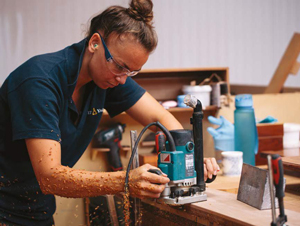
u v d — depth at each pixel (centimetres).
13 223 159
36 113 131
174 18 408
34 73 136
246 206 137
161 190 131
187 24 415
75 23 351
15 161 151
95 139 281
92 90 163
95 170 288
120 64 137
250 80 459
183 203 140
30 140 131
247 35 448
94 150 282
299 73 481
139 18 135
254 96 319
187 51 420
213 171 153
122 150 296
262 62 461
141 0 135
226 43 438
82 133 170
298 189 192
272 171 106
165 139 143
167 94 310
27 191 159
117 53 136
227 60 442
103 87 149
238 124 233
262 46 458
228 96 300
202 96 291
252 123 231
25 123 131
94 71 144
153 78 306
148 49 137
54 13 343
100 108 170
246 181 143
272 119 286
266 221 120
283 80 354
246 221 120
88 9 353
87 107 164
